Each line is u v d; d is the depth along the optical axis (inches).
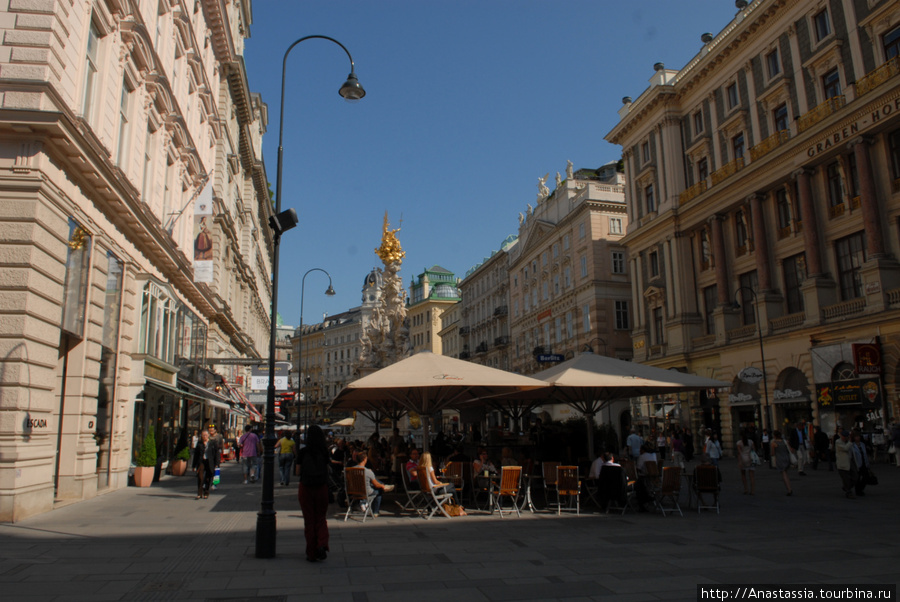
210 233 1214.3
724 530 437.7
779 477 880.9
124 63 653.3
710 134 1480.1
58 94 475.8
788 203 1252.5
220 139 1438.2
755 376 1151.0
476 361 3125.0
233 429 1715.1
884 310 977.5
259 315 2514.8
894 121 991.0
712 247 1446.9
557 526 464.8
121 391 690.8
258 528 347.9
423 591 273.3
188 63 1030.4
